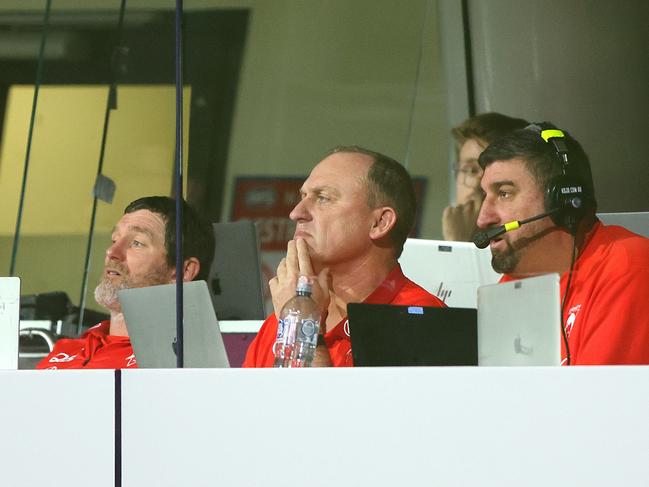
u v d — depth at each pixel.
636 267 8.06
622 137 19.19
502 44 20.08
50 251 24.41
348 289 10.14
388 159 10.43
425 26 23.69
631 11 19.28
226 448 5.09
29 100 24.83
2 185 24.58
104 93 24.86
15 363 7.66
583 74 19.50
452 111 22.66
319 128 24.36
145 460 5.10
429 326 6.94
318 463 5.07
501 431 5.05
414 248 8.66
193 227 10.44
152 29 25.02
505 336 6.13
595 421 5.04
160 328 7.92
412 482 5.05
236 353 9.41
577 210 8.34
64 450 5.11
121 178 24.50
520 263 8.72
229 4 24.69
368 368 5.11
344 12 24.38
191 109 24.66
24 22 24.95
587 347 7.94
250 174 24.25
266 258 23.50
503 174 8.95
